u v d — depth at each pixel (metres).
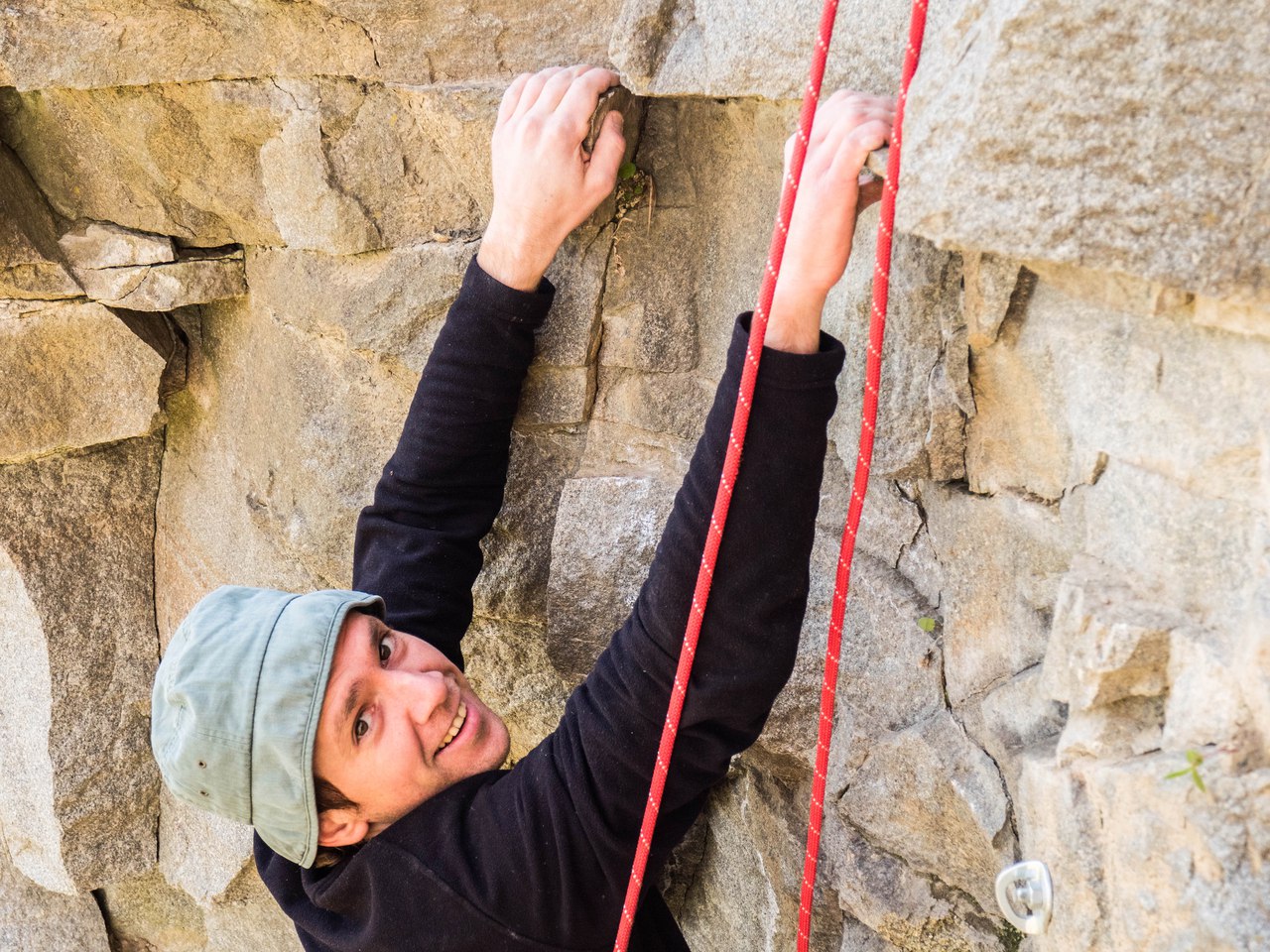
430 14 1.89
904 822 1.78
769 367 1.35
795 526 1.40
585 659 2.14
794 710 1.93
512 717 2.45
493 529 2.20
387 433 2.24
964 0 1.19
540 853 1.55
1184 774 1.12
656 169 1.96
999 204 1.15
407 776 1.62
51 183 2.31
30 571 2.75
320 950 1.85
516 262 1.84
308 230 2.11
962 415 1.55
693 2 1.71
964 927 1.74
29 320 2.37
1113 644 1.22
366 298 2.14
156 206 2.28
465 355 1.87
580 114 1.74
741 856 2.26
